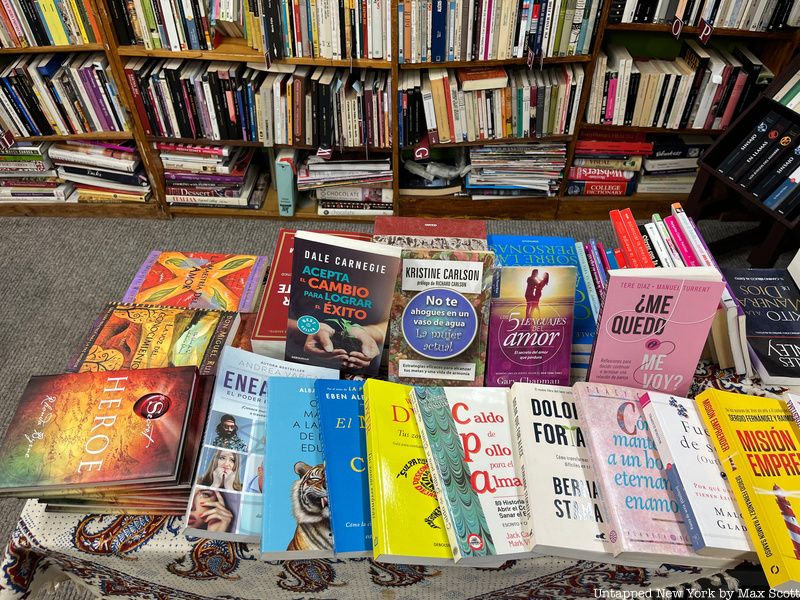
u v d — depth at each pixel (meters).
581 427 1.09
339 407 1.11
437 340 1.19
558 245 1.45
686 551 0.95
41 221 2.91
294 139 2.64
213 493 1.00
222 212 2.93
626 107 2.60
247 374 1.17
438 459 1.01
